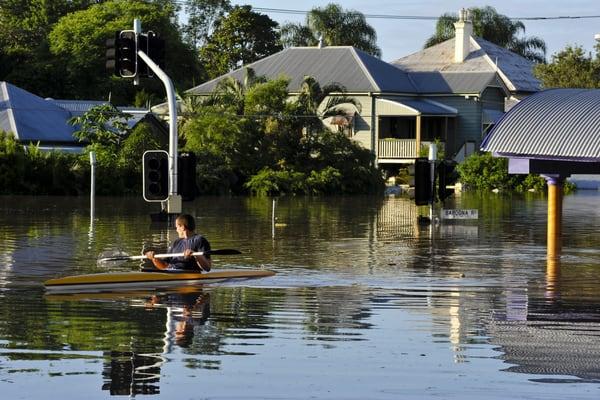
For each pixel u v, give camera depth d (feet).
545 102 207.41
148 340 114.52
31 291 148.36
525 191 507.71
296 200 415.85
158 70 176.55
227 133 467.11
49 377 99.04
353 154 485.56
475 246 222.48
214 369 102.27
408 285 159.02
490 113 577.84
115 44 179.83
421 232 258.78
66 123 502.38
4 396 93.04
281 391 95.09
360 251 209.67
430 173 237.66
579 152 190.49
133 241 223.71
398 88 560.20
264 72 577.43
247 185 460.96
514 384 97.86
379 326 124.06
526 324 126.00
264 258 195.00
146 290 150.20
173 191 173.47
